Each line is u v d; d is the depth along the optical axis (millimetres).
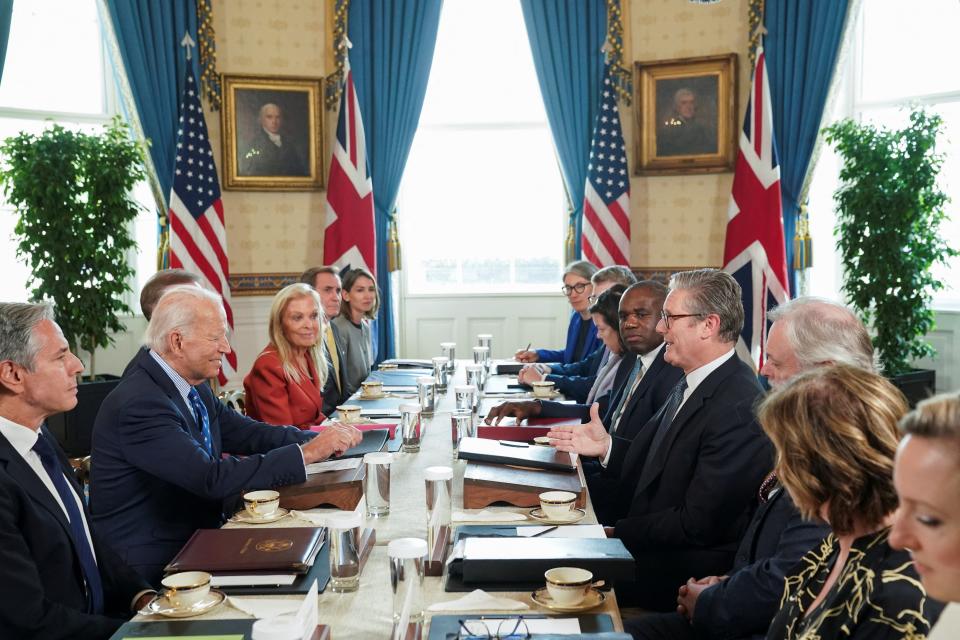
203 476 2367
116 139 6395
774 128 6891
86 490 3232
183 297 2545
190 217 6797
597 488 3164
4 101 6844
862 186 6082
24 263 6391
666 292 3279
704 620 1970
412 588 1577
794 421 1325
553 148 7672
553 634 1560
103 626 1944
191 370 2535
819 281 7426
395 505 2451
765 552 2025
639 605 2566
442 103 7715
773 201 6609
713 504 2402
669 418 2775
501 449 2734
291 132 7285
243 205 7309
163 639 1578
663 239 7297
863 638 1209
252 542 2002
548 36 7168
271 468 2404
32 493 2012
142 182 7312
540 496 2289
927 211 6047
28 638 1869
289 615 1337
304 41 7289
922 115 5988
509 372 5230
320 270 5137
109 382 6117
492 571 1835
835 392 1321
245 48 7203
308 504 2381
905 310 6098
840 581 1300
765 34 6840
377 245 7391
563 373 4965
